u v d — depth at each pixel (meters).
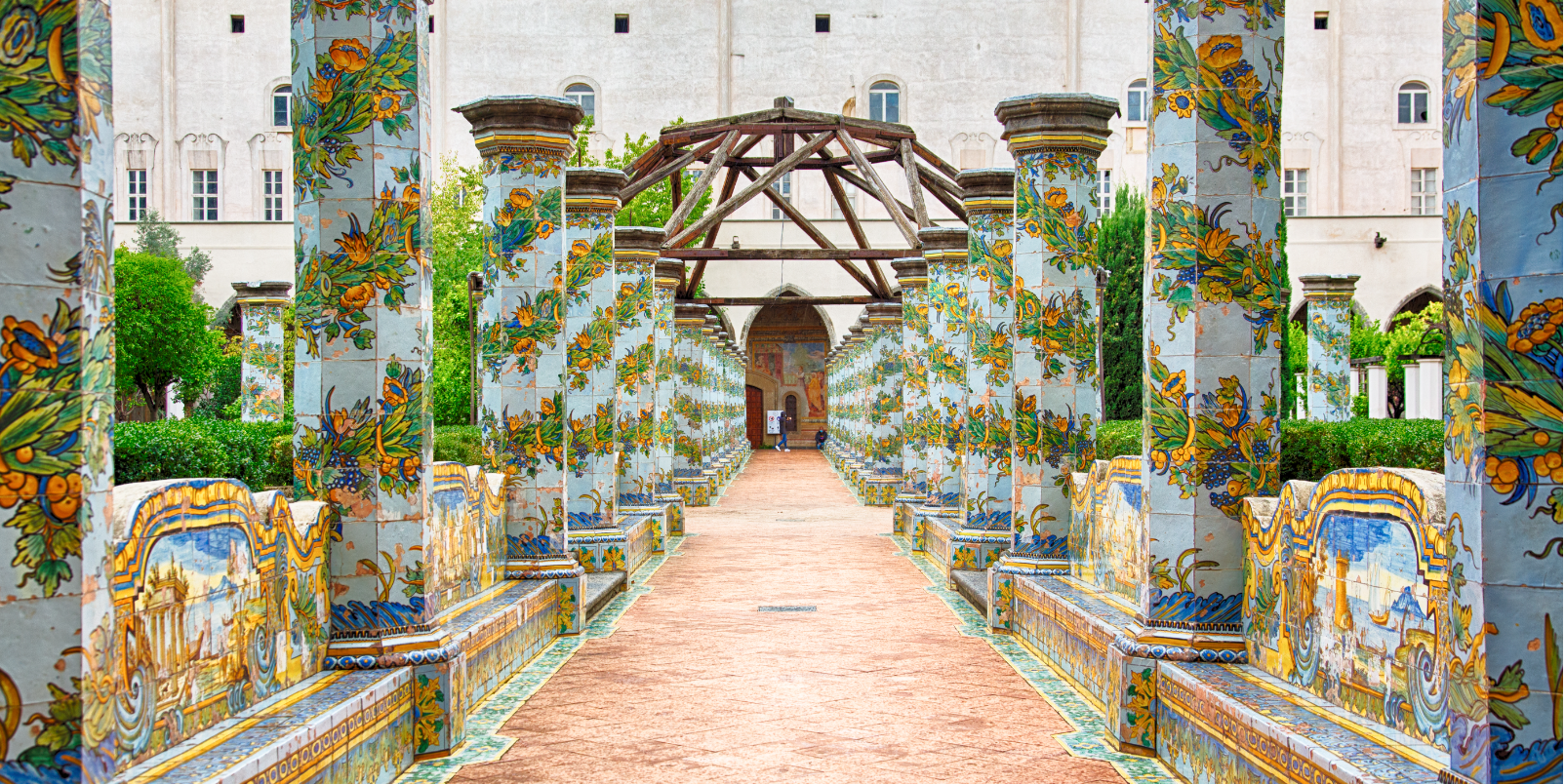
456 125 42.66
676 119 42.72
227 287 39.06
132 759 4.10
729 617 10.91
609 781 5.89
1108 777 5.94
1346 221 40.06
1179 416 6.18
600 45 42.91
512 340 10.06
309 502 6.03
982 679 8.23
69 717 3.43
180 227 39.16
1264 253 6.12
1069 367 9.88
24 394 3.40
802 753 6.41
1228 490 6.14
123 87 41.06
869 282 23.08
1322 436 10.73
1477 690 3.50
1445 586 4.18
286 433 13.95
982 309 12.61
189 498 4.56
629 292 16.22
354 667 5.98
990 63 42.81
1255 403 6.12
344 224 6.05
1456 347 3.62
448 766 6.11
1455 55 3.62
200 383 26.95
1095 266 9.90
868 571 14.20
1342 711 4.98
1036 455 9.88
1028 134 9.80
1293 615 5.54
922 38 43.00
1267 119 6.12
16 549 3.40
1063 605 8.18
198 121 41.22
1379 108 41.84
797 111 16.88
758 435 48.62
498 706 7.48
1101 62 42.41
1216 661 6.12
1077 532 9.52
